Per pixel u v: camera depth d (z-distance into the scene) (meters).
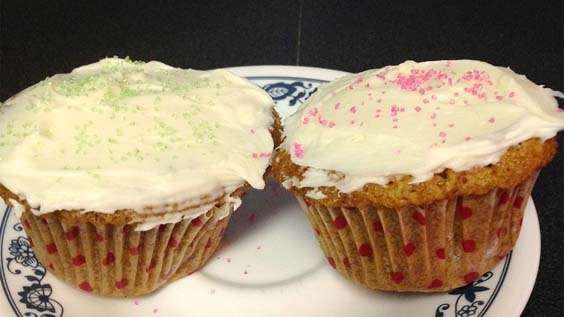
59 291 0.21
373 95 0.20
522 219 0.20
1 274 0.21
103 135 0.19
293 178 0.19
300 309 0.20
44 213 0.18
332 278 0.21
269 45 0.34
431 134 0.18
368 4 0.37
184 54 0.34
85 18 0.37
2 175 0.18
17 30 0.36
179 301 0.21
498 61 0.32
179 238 0.20
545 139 0.18
